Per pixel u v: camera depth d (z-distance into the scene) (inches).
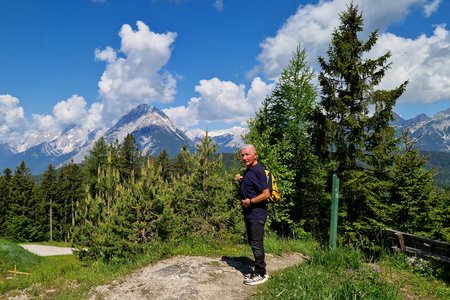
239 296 245.6
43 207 3088.1
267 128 898.7
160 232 430.3
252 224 259.4
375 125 765.3
